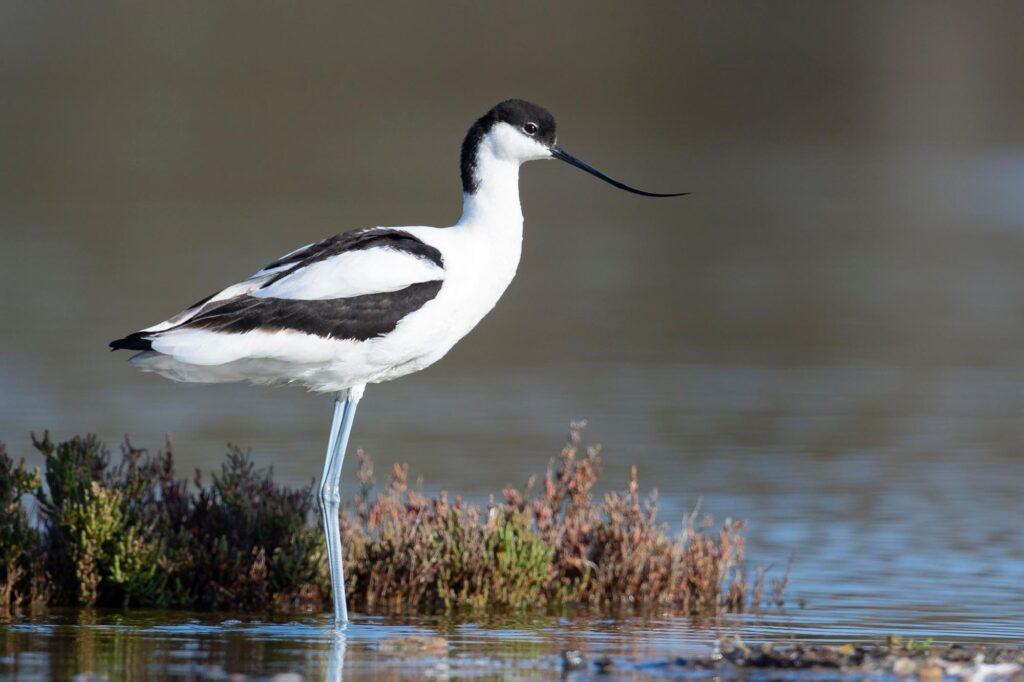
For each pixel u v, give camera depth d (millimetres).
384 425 15266
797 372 18391
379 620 8945
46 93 55438
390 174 40250
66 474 9469
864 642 8273
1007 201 36406
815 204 36125
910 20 68500
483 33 67375
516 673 7246
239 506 9648
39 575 9180
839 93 57062
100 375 17625
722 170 41844
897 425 15453
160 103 54344
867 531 11383
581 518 10117
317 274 8789
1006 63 61031
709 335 20875
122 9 69688
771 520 11695
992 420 15727
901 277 26109
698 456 13969
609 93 57000
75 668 7281
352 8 70188
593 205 36656
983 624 8922
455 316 9102
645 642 8242
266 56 63250
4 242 28422
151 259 26531
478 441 14492
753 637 8484
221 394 17000
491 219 9320
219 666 7363
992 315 22375
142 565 9164
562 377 18016
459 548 9633
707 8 70562
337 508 8977
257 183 38594
